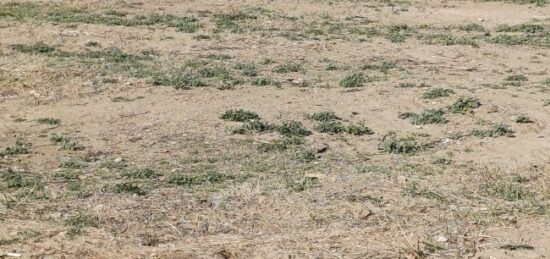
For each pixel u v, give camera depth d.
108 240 12.22
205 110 20.73
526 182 15.08
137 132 18.84
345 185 14.75
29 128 19.28
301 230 12.60
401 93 22.89
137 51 27.84
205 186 14.91
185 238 12.33
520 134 19.08
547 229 12.54
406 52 28.84
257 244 12.04
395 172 15.72
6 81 23.58
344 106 21.44
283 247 11.91
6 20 32.53
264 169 16.08
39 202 13.90
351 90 23.16
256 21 34.38
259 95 22.41
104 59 26.38
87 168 16.22
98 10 35.56
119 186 14.61
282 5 38.75
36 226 12.72
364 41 30.61
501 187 14.57
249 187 14.52
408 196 14.05
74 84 23.28
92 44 28.61
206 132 18.88
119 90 22.75
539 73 26.02
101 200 14.02
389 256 11.58
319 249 11.83
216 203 13.75
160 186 14.92
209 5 37.84
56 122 19.72
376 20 35.81
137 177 15.50
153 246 12.04
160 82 23.42
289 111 20.81
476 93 22.97
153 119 19.92
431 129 19.55
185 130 19.03
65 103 21.55
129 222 12.95
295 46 29.34
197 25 32.56
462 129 19.55
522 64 27.38
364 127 19.28
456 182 15.01
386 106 21.50
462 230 12.48
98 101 21.69
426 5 40.28
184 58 26.97
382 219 12.97
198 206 13.69
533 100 22.28
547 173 15.35
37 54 26.86
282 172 15.86
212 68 25.41
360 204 13.62
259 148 17.69
